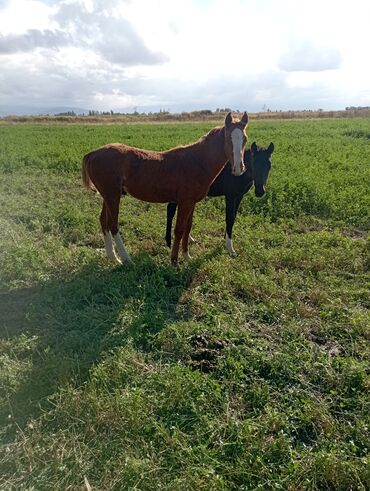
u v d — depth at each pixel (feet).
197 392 12.29
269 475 9.87
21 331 15.58
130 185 20.84
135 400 11.64
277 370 13.60
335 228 28.45
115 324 16.01
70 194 36.96
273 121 151.53
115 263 22.09
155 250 24.25
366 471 9.87
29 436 10.85
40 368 13.24
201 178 20.81
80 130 105.40
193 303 17.83
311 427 11.54
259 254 22.63
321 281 20.63
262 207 31.53
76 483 9.62
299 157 51.42
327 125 113.39
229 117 19.84
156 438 10.80
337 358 14.03
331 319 16.88
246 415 11.83
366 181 38.47
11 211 30.09
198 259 22.27
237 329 15.84
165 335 15.16
